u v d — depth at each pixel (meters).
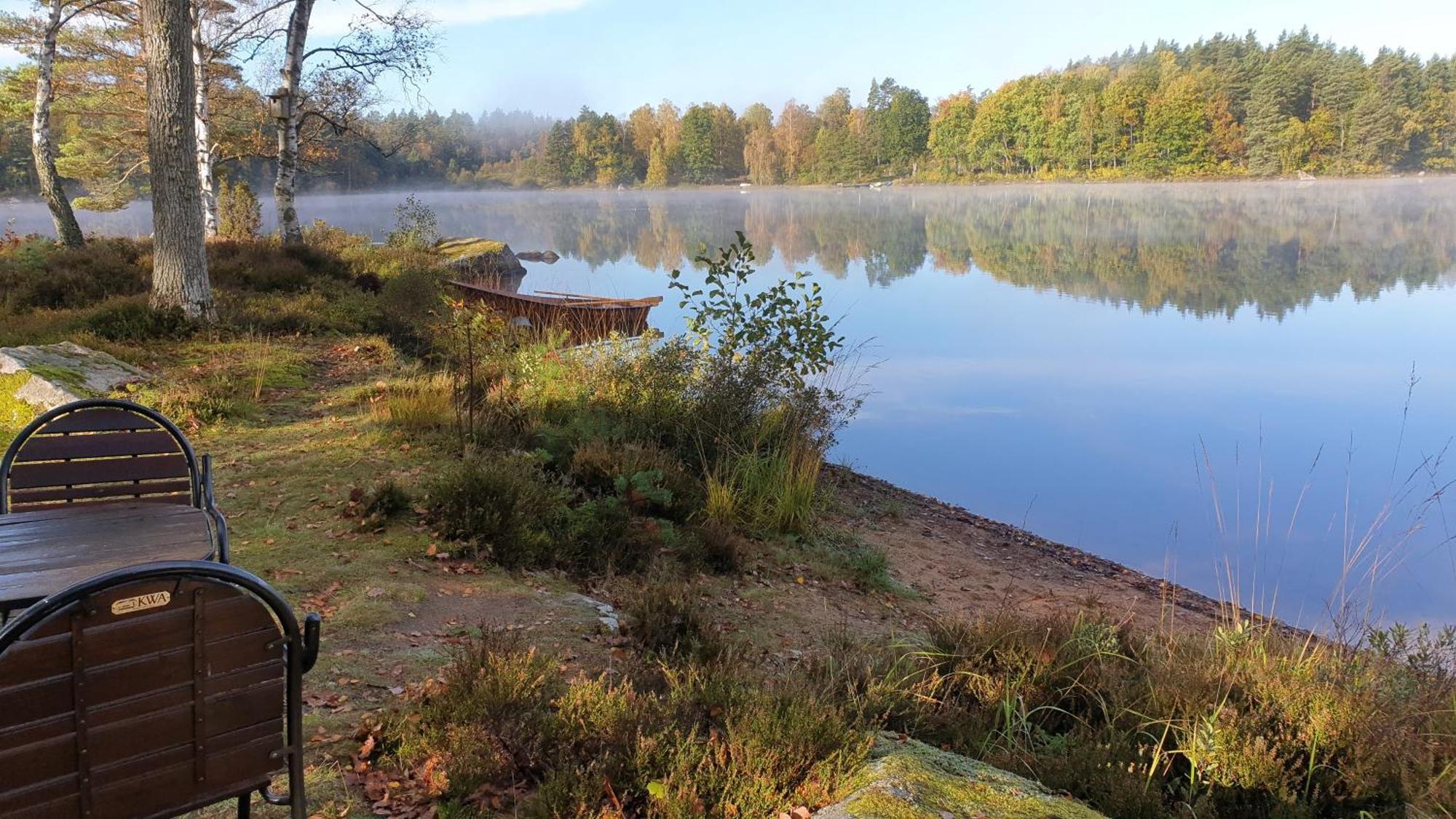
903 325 23.22
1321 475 11.25
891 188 158.75
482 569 5.18
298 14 20.94
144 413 3.22
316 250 19.38
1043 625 4.61
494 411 8.09
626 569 5.78
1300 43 139.12
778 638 5.13
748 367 8.94
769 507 7.74
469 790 2.75
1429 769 3.29
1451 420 13.52
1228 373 17.17
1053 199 112.38
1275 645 4.30
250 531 5.31
